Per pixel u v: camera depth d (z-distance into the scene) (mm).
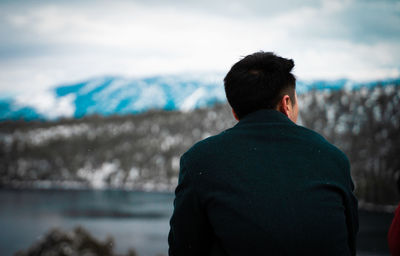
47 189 186250
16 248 54094
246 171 1476
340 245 1384
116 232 70438
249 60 1723
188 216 1558
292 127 1607
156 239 63562
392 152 148750
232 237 1400
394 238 1817
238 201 1427
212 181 1505
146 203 129875
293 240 1341
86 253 21922
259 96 1669
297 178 1443
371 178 128250
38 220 86500
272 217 1372
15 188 188750
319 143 1569
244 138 1575
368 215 94312
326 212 1391
